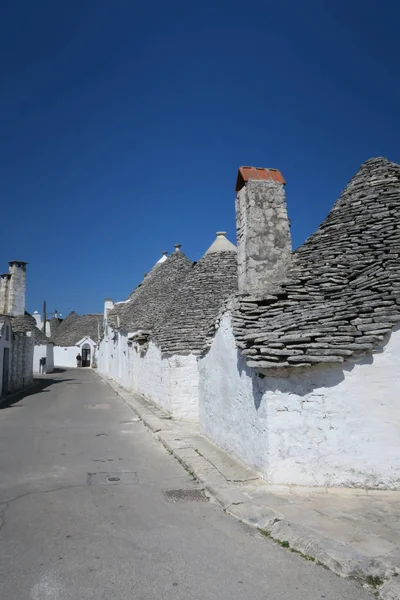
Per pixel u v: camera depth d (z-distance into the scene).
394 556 3.78
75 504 5.56
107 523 4.91
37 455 8.31
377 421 5.64
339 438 5.69
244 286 8.09
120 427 11.59
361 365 5.69
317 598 3.37
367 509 4.97
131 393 20.41
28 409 15.37
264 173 8.34
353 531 4.36
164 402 13.73
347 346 5.62
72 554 4.12
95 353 54.69
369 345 5.57
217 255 14.92
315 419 5.76
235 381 7.41
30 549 4.23
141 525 4.85
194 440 9.20
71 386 25.95
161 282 23.31
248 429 6.76
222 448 8.16
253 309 7.24
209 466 7.01
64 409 15.38
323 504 5.12
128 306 28.94
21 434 10.51
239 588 3.51
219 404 8.42
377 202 8.06
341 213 8.29
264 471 6.02
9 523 4.92
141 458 8.09
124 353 24.69
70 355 57.00
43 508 5.41
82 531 4.68
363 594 3.42
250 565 3.89
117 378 28.31
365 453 5.64
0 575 3.71
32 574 3.73
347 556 3.80
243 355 6.88
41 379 31.94
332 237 7.98
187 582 3.61
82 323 60.12
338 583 3.57
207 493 5.95
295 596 3.40
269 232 8.04
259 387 6.21
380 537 4.21
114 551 4.19
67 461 7.85
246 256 8.02
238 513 5.07
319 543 4.07
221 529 4.72
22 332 24.11
